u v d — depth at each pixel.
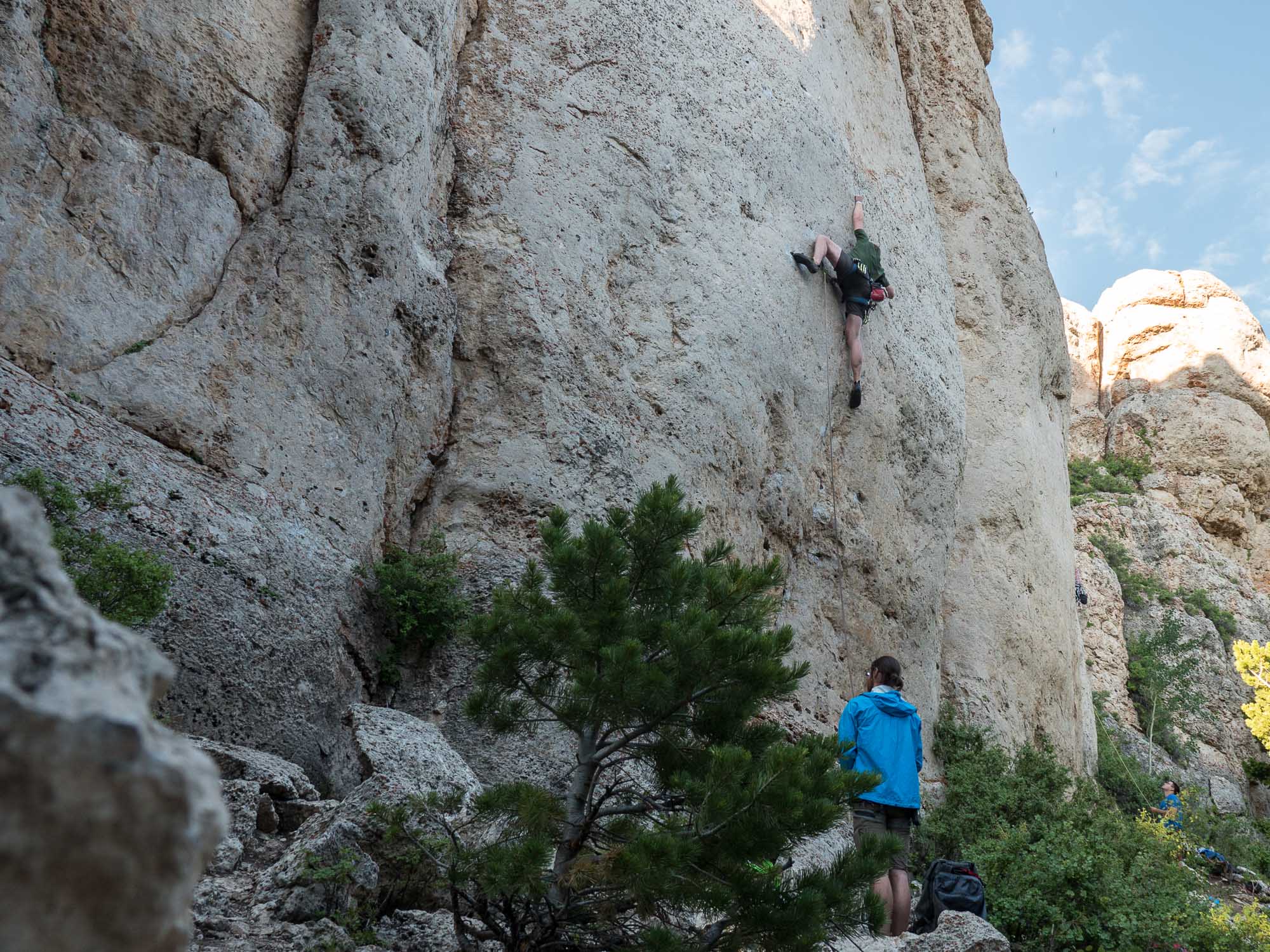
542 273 7.60
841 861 3.41
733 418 8.71
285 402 5.83
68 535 4.05
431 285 6.88
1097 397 40.31
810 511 9.86
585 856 3.28
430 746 4.50
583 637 3.47
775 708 8.82
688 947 3.07
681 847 3.05
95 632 0.98
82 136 5.31
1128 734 23.61
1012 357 15.16
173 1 5.93
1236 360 38.84
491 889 3.08
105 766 0.83
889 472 11.19
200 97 5.93
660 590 3.80
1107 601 26.75
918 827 9.26
